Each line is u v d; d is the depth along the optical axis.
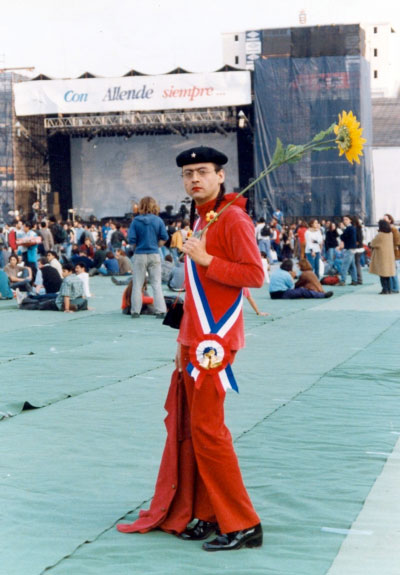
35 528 5.62
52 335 16.36
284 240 48.47
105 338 15.82
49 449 7.70
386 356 13.41
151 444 7.85
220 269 5.14
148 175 75.62
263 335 16.30
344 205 64.69
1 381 11.20
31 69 73.88
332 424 8.62
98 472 6.94
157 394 10.29
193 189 5.34
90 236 43.81
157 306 19.38
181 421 5.46
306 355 13.58
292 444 7.81
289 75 65.12
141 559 5.09
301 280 25.06
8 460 7.32
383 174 75.88
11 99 67.00
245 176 73.25
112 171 75.94
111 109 65.31
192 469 5.45
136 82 64.81
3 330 17.28
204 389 5.19
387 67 123.56
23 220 66.38
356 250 30.05
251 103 65.94
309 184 64.94
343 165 64.56
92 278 34.69
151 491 6.42
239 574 4.85
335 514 5.89
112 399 9.99
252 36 105.12
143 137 75.44
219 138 73.81
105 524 5.70
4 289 24.86
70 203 75.81
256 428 8.45
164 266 30.22
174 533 5.48
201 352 5.19
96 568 4.96
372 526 5.66
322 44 65.56
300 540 5.41
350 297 25.23
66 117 69.62
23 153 68.81
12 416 9.07
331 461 7.22
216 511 5.25
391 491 6.41
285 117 65.31
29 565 5.00
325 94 65.00
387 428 8.44
